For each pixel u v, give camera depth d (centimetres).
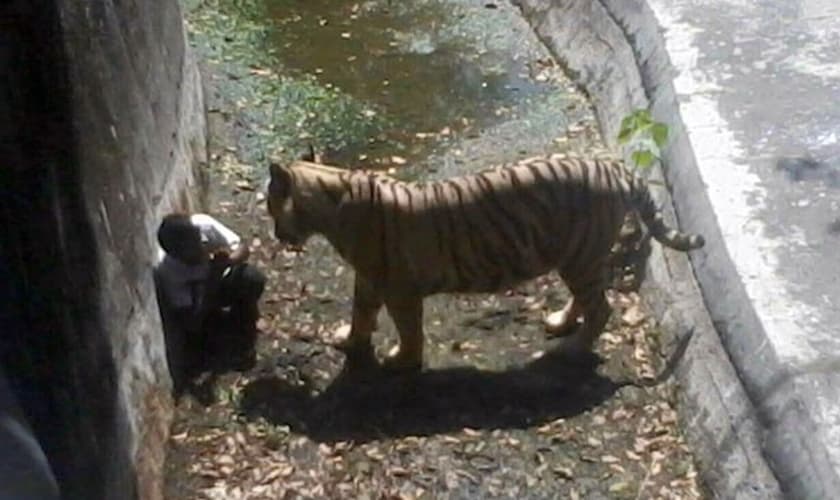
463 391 698
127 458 590
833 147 766
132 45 726
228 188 862
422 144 912
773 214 715
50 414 479
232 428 680
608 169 696
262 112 945
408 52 1021
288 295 770
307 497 641
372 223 676
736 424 629
